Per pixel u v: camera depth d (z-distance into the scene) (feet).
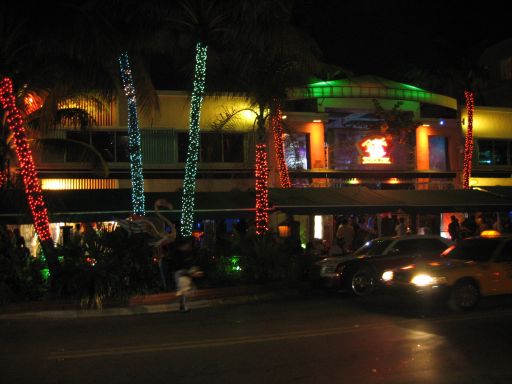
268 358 26.50
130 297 45.50
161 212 64.64
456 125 91.35
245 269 54.49
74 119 67.00
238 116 79.36
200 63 63.93
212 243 67.15
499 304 41.86
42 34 53.21
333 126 84.53
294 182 81.46
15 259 47.39
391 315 37.63
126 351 28.71
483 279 39.11
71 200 64.59
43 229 53.16
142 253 49.37
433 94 86.33
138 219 50.34
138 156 64.95
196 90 64.13
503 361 25.05
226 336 31.99
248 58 67.41
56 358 27.66
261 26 61.21
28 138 69.15
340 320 36.22
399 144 87.20
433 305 41.68
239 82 70.33
